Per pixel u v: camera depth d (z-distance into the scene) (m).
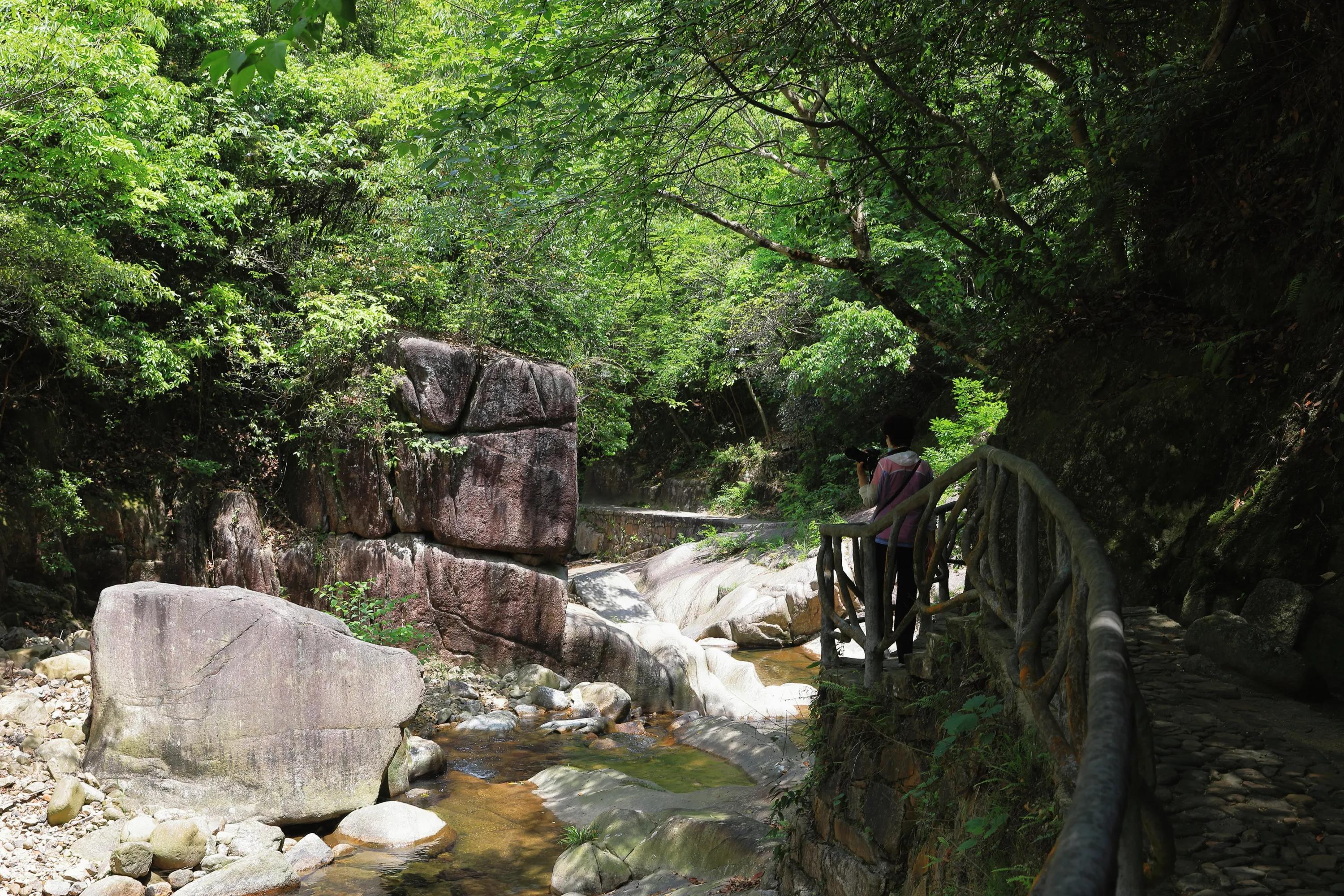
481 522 14.08
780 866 6.10
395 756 9.47
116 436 13.54
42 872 6.95
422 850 8.21
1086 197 8.39
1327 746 3.30
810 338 23.77
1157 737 3.41
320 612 9.49
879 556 5.69
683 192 12.02
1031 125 10.02
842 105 11.22
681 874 7.34
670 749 11.36
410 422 14.00
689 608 18.95
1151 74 7.05
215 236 13.97
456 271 16.50
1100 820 1.19
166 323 14.07
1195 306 6.90
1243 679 4.04
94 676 8.62
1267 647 4.02
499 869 7.82
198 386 14.39
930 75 9.83
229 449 14.66
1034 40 9.33
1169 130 7.15
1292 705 3.76
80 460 12.95
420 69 18.39
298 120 16.23
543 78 8.69
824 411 23.05
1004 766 3.47
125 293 11.38
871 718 5.21
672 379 25.39
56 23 9.91
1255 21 6.52
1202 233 6.94
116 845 7.38
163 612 8.66
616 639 14.05
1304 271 5.82
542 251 15.07
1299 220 6.03
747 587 17.97
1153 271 7.47
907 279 15.70
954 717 3.66
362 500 14.09
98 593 12.53
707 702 13.24
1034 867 3.05
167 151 12.21
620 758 10.91
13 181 11.05
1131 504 6.35
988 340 10.61
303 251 15.30
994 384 17.03
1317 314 5.50
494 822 8.87
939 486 4.78
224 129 13.95
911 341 19.58
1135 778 1.83
